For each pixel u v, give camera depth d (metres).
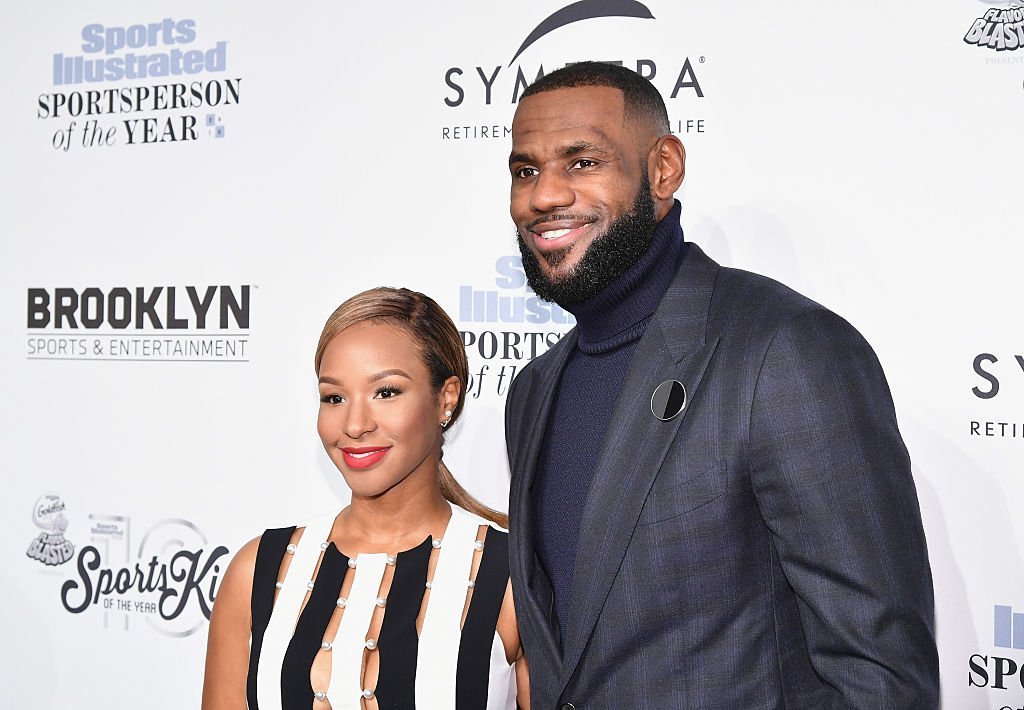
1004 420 1.63
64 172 2.19
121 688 2.15
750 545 0.99
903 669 0.89
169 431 2.12
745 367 0.98
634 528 1.01
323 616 1.26
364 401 1.26
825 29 1.71
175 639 2.11
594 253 1.06
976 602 1.64
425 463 1.31
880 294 1.68
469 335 1.93
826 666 0.94
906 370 1.67
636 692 1.00
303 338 2.03
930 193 1.66
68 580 2.19
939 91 1.65
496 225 1.91
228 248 2.07
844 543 0.91
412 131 1.95
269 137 2.04
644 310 1.10
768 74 1.74
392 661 1.23
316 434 2.02
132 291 2.14
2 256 2.22
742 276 1.09
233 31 2.07
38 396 2.21
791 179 1.73
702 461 0.99
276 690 1.24
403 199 1.96
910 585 0.91
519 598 1.14
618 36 1.82
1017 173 1.62
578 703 1.05
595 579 1.02
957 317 1.65
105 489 2.16
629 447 1.03
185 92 2.10
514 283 1.91
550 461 1.17
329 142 2.01
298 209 2.03
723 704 0.98
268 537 1.37
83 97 2.18
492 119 1.91
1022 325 1.61
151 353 2.13
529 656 1.12
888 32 1.68
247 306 2.06
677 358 1.04
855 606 0.90
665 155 1.11
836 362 0.95
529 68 1.88
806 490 0.92
